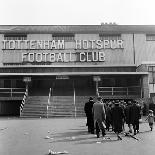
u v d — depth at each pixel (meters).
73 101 34.44
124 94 40.50
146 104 33.81
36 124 22.50
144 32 46.16
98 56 45.19
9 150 10.77
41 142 12.79
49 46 45.00
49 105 33.53
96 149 10.61
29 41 44.94
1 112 40.56
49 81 41.47
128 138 13.86
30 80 37.88
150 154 9.52
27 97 35.31
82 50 45.28
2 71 42.56
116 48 45.50
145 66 38.16
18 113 40.75
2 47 44.59
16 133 16.62
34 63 44.56
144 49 45.91
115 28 46.38
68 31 45.38
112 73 38.19
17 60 44.47
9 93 40.59
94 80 38.25
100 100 14.26
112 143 12.14
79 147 11.15
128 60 45.47
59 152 9.89
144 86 37.19
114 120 13.96
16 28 45.34
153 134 15.39
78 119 27.64
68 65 42.88
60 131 17.25
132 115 15.36
